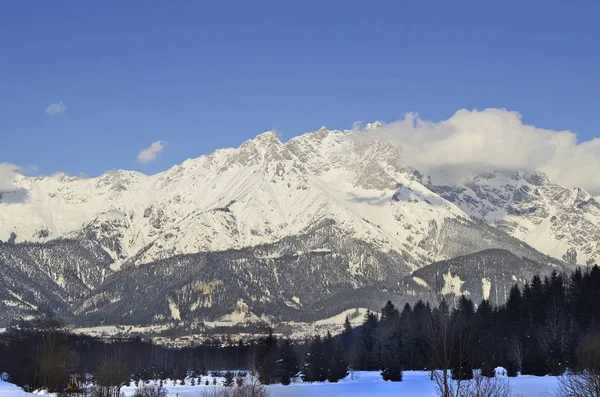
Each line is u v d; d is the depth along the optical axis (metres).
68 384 187.25
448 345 107.88
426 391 170.50
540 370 184.50
